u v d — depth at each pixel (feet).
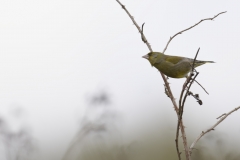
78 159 36.55
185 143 27.84
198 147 35.99
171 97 31.89
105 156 36.76
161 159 60.13
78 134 35.37
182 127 28.35
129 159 38.09
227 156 35.27
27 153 34.50
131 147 38.83
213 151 35.81
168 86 32.40
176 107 31.22
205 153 35.76
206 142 35.99
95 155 36.94
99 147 36.81
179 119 26.96
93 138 36.14
